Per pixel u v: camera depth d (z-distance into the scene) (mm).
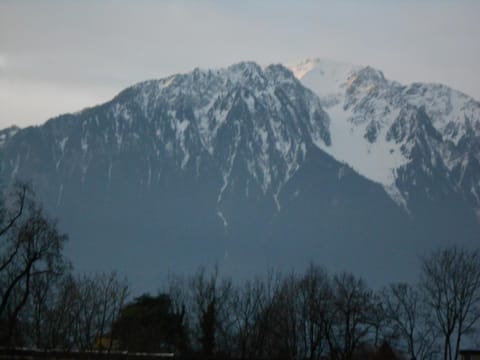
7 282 182000
